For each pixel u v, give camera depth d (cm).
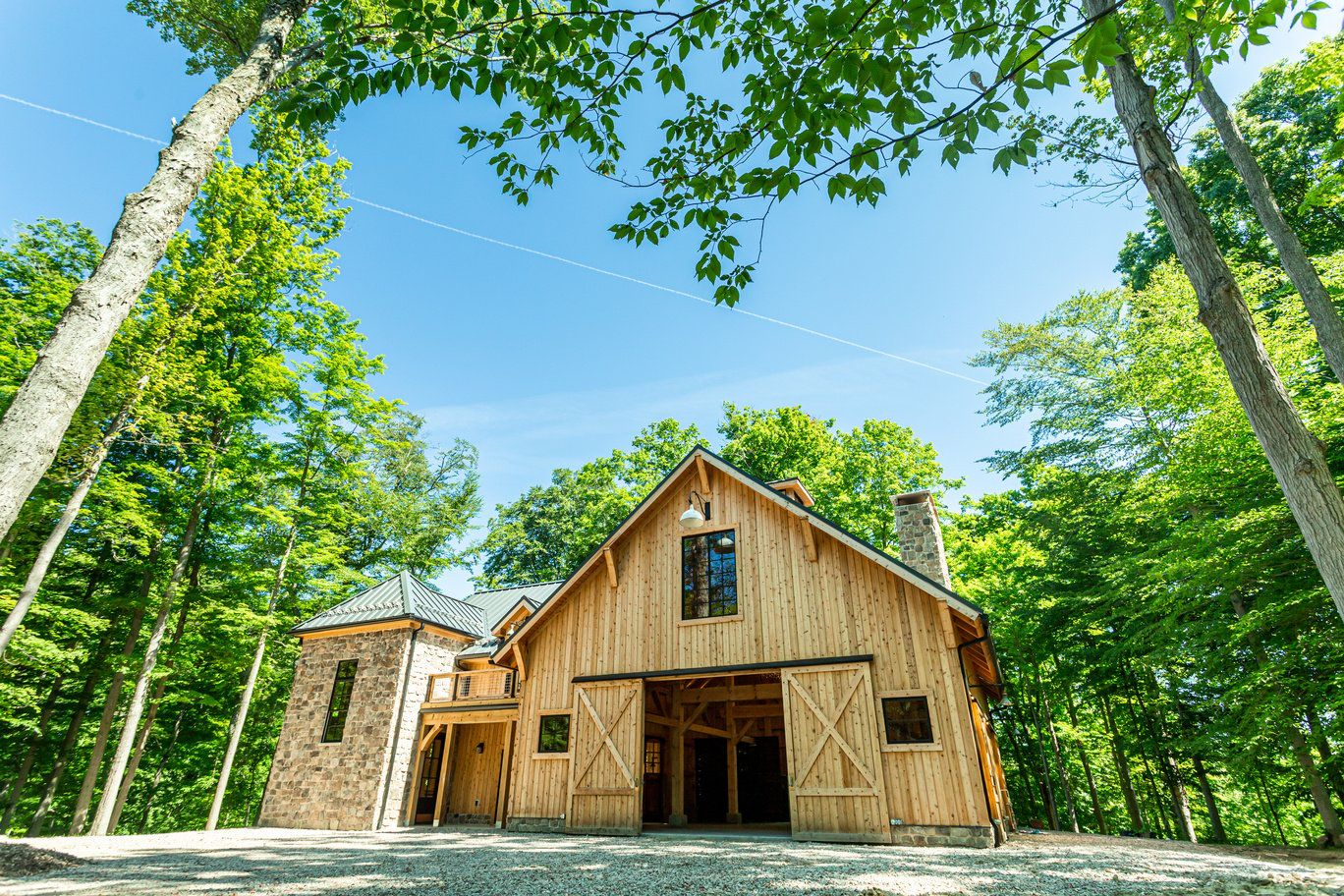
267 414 1755
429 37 376
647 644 1228
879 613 1067
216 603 1652
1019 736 2247
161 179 434
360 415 1914
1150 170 502
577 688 1255
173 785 2344
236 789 2362
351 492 2084
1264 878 621
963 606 970
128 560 1709
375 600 1791
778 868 697
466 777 1652
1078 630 1781
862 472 2594
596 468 3244
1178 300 1502
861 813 964
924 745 961
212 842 1091
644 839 1048
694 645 1185
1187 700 1694
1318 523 393
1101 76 805
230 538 1806
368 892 545
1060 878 620
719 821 1479
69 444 1248
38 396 355
